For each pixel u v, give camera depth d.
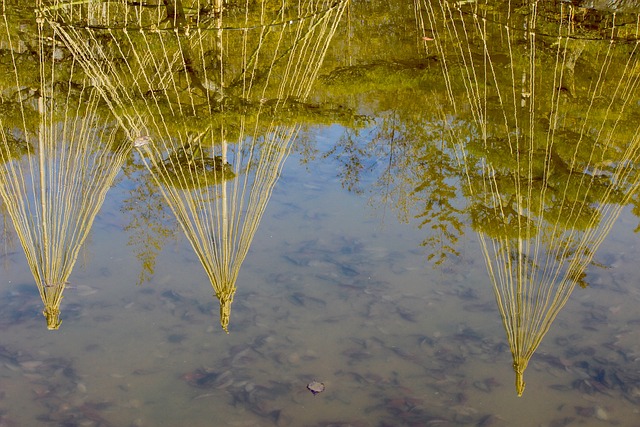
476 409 3.81
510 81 7.90
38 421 3.69
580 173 6.17
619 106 7.29
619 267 4.96
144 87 7.68
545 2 9.35
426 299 4.65
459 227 5.46
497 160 6.38
